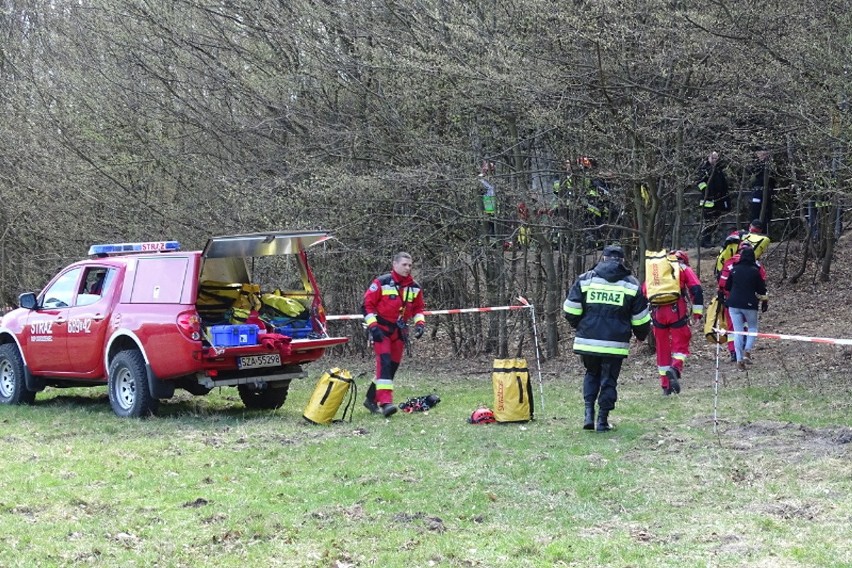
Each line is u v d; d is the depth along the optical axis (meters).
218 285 11.49
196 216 17.36
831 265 19.33
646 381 13.23
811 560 5.54
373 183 15.09
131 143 18.12
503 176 15.36
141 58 18.28
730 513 6.59
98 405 12.43
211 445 9.37
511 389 10.23
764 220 19.02
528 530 6.35
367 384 14.70
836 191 11.65
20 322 12.44
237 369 10.87
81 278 11.95
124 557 5.89
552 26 13.85
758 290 13.38
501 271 16.42
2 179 19.61
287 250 11.38
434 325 18.27
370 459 8.53
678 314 11.78
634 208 16.66
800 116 11.90
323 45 16.55
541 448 8.86
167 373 10.73
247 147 17.73
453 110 15.41
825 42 11.75
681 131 13.91
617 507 6.89
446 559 5.79
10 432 10.30
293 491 7.45
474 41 14.41
